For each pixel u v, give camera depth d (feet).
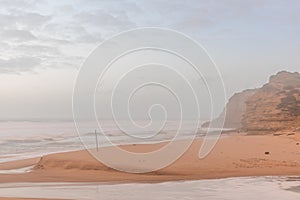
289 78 267.59
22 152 155.53
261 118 222.07
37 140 201.46
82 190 68.23
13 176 87.30
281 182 76.59
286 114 228.02
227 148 124.16
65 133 232.53
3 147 175.83
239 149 124.47
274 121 219.20
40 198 58.90
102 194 63.36
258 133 192.34
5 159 131.03
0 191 67.67
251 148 127.03
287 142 143.43
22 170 100.99
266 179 80.94
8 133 258.78
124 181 79.15
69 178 83.82
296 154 119.24
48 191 67.31
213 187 70.44
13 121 428.97
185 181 78.43
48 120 385.91
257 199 58.95
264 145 134.00
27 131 272.92
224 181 78.54
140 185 73.56
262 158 110.93
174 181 78.43
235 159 108.37
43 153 144.05
